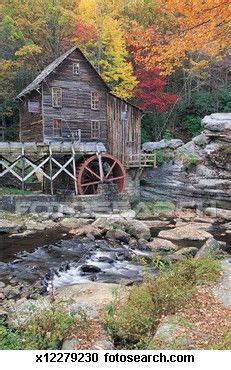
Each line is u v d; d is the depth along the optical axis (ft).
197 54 91.09
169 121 106.83
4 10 96.84
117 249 42.73
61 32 99.35
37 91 73.41
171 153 83.66
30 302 21.89
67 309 18.52
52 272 33.76
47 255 39.58
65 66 75.20
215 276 21.88
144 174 82.07
